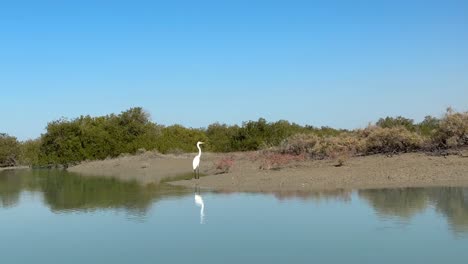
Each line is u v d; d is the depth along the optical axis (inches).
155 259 452.4
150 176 1384.1
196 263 434.9
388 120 1647.4
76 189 1090.1
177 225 593.0
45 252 496.7
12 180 1445.6
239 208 690.2
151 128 2295.8
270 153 1393.9
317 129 2132.1
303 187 880.3
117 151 2176.4
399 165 1026.1
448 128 1150.3
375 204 675.4
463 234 498.3
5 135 2576.3
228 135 2442.2
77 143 2158.0
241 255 453.1
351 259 428.5
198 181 1073.5
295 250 462.6
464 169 929.5
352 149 1267.2
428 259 419.2
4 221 678.5
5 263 461.1
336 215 610.9
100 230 588.7
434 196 724.0
